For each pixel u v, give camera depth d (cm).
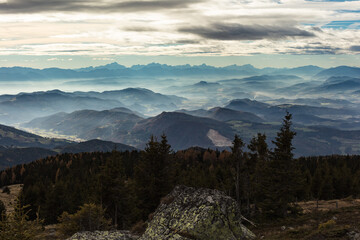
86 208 3953
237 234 1606
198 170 10444
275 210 4847
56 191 7838
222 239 1532
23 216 2358
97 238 2011
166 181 5591
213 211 1598
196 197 1738
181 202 1766
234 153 5512
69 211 7519
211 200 1664
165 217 1731
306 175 9581
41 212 7575
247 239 1742
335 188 9094
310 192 8681
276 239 2822
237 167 5484
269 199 4903
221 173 9588
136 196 5394
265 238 3012
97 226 3966
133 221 5206
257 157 5491
